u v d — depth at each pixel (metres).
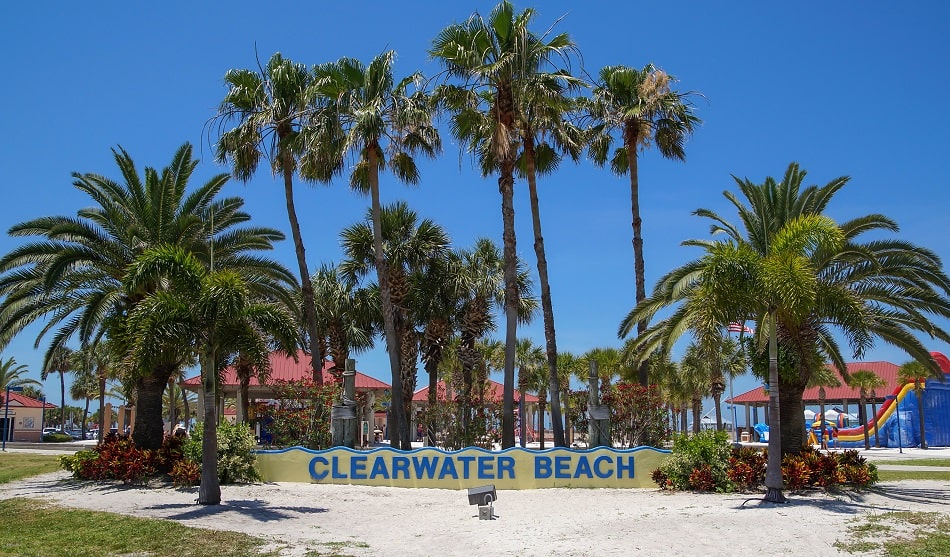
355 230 30.59
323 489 19.53
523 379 47.88
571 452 20.56
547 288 24.52
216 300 15.30
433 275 31.66
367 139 23.67
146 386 20.97
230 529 13.61
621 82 26.69
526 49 22.52
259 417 30.06
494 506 17.30
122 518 14.02
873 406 55.69
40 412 65.75
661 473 19.70
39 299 20.86
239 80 24.94
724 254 15.46
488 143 23.98
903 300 18.66
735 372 45.94
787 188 19.70
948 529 13.01
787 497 16.91
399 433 23.69
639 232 26.41
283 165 26.12
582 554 11.59
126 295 20.48
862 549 11.67
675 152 27.11
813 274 15.62
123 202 21.73
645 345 23.27
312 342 25.58
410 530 14.17
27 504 15.91
